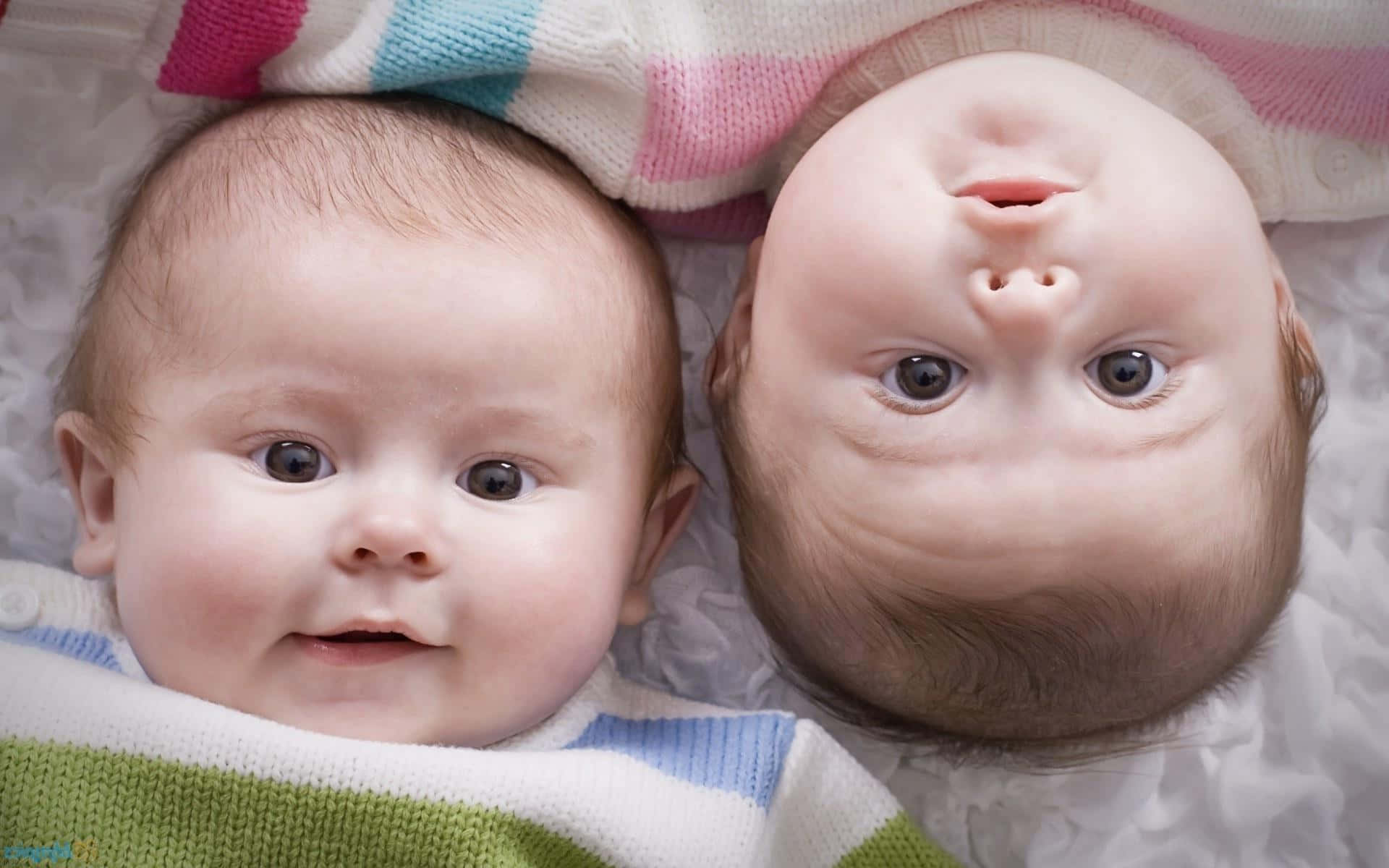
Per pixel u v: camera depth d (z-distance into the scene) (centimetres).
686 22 108
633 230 113
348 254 99
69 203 119
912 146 101
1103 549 94
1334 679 125
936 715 110
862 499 98
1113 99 103
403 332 98
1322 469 126
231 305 98
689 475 115
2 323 120
